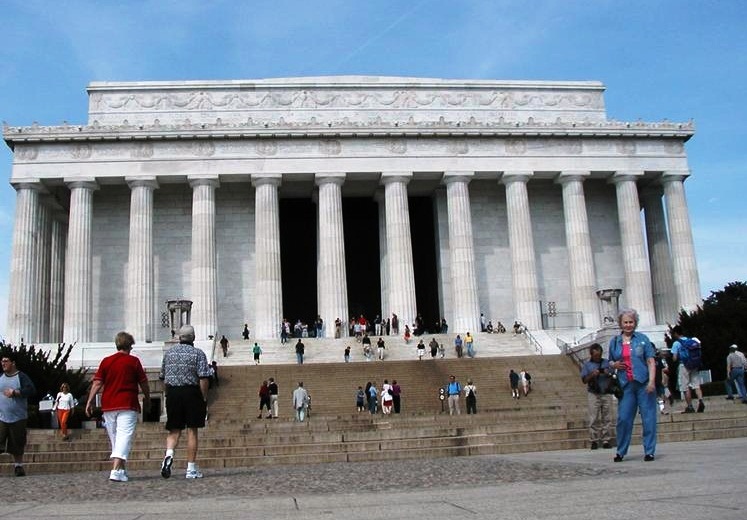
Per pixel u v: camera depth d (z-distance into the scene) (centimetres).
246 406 4209
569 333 5991
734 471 1127
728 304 4662
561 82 7188
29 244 6116
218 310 6550
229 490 1244
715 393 3891
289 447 2381
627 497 905
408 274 6256
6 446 2089
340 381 4622
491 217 6912
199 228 6209
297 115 6881
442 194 6850
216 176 6281
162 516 916
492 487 1113
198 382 1550
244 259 6669
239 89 6888
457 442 2409
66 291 6103
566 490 1016
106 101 6812
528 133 6519
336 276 6197
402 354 5641
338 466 1931
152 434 2792
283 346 5709
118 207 6694
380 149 6412
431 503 953
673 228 6650
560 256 6912
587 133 6575
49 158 6209
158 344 5722
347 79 7062
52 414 3434
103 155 6247
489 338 5897
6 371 1928
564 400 4209
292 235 7919
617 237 6994
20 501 1156
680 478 1070
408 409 4384
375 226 8025
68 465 2139
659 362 2892
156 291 6569
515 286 6438
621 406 1484
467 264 6350
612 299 5191
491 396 4400
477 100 7056
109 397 1523
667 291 6875
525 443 2316
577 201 6562
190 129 6281
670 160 6706
